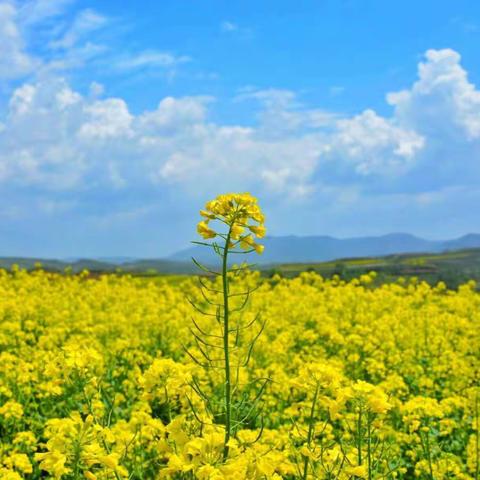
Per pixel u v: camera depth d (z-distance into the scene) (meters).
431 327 16.31
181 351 13.56
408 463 7.53
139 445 6.07
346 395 4.38
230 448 3.87
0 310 17.02
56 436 4.23
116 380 10.94
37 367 10.54
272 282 26.33
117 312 18.31
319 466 4.43
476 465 7.07
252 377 10.01
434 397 11.33
